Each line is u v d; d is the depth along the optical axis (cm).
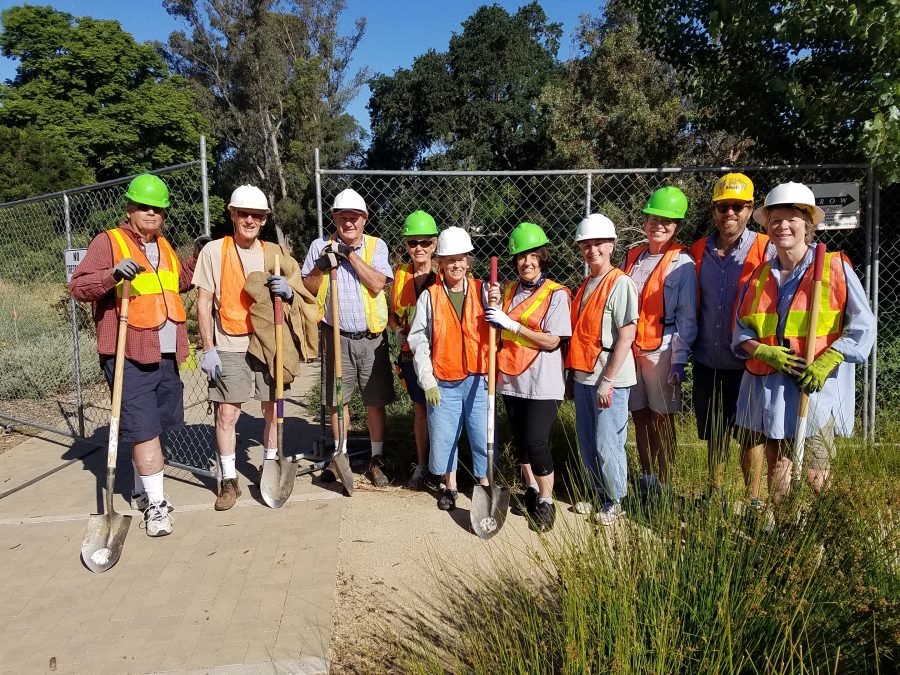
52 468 524
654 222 379
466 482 464
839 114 477
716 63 601
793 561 235
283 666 263
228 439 425
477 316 398
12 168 2342
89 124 2978
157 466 393
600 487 376
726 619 207
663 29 669
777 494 285
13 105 2878
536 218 812
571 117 1471
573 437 487
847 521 245
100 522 355
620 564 244
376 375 455
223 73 3406
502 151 2414
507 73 2328
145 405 385
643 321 381
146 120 3102
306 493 448
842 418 318
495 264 380
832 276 306
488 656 235
